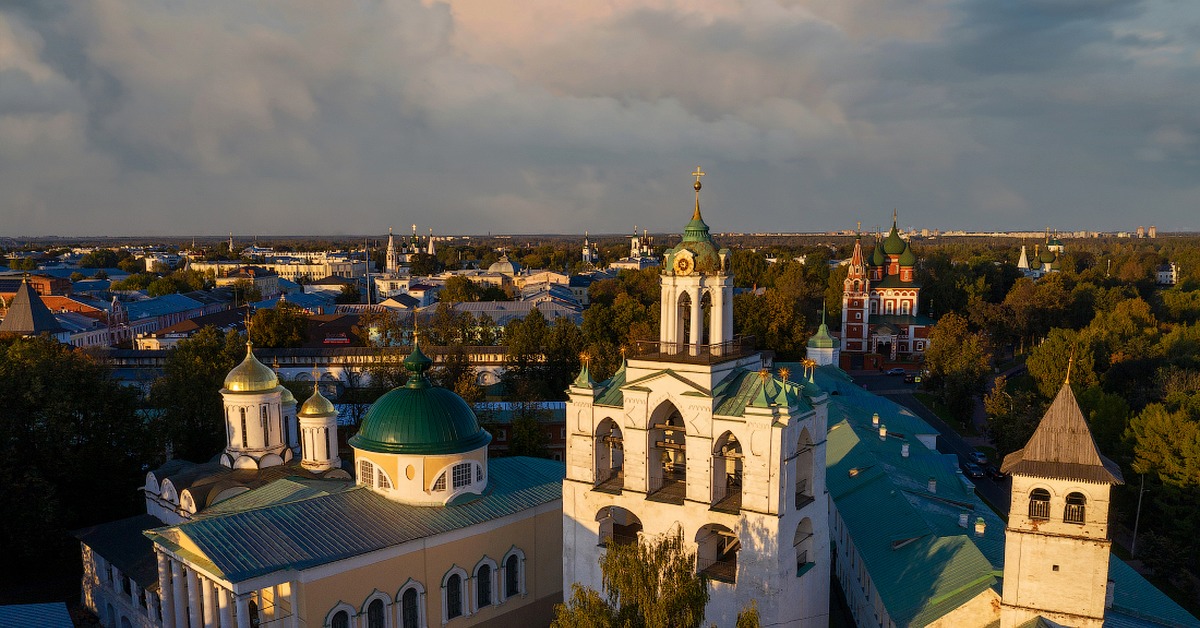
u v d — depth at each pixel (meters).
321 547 48.62
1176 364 122.75
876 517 65.38
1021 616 44.53
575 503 50.62
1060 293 190.50
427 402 57.09
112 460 78.50
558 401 120.12
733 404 45.47
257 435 69.81
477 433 58.41
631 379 48.69
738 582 45.62
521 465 65.38
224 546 46.47
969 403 129.62
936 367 145.75
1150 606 51.22
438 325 169.00
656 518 47.56
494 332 176.88
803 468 48.88
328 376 142.00
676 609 36.41
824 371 116.31
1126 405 96.94
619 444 50.56
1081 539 43.03
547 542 60.66
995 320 189.62
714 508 45.88
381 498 55.66
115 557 62.34
